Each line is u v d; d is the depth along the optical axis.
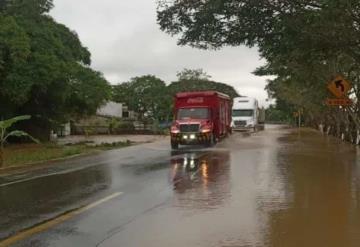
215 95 34.53
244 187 14.52
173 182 15.89
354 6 15.26
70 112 50.06
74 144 39.44
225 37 18.03
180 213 10.93
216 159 23.61
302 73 36.03
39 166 22.44
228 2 16.83
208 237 8.81
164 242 8.52
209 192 13.70
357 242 8.45
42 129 45.59
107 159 25.19
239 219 10.23
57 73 36.69
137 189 14.56
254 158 23.77
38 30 38.50
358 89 34.69
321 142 37.19
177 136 32.19
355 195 13.09
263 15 17.09
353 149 29.84
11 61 34.50
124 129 69.69
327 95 41.25
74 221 10.30
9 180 17.33
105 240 8.75
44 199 13.03
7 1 40.41
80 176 17.98
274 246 8.23
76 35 45.44
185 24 18.05
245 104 57.78
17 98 35.16
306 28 16.58
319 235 8.94
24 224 10.09
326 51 18.80
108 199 12.89
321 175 17.23
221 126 38.22
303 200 12.38
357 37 17.30
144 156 26.48
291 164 20.94
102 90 48.66
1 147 22.56
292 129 71.62
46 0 42.41
